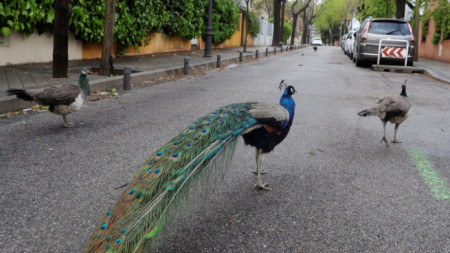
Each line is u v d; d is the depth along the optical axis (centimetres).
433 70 1603
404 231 336
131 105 823
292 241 318
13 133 592
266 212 366
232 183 430
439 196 407
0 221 335
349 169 482
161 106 819
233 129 331
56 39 990
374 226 344
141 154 515
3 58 1133
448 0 2369
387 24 1773
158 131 625
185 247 304
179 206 265
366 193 412
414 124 714
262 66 1855
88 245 228
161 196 256
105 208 364
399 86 1208
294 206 380
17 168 454
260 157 406
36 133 597
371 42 1739
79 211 357
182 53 2139
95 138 580
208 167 299
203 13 2372
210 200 387
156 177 265
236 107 355
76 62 1359
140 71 1238
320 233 331
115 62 1472
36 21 1163
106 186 412
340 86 1189
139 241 229
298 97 969
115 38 1512
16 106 733
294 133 636
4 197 379
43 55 1277
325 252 304
